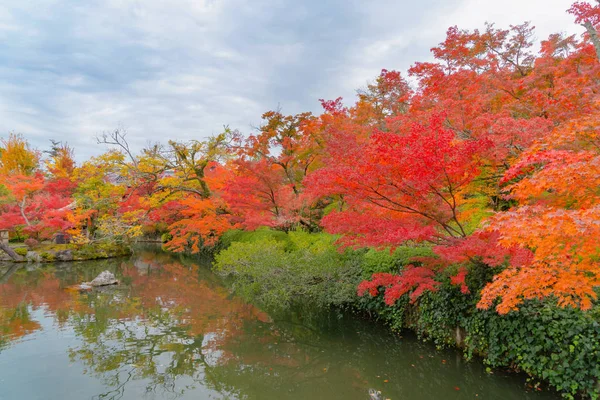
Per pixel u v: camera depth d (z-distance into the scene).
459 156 5.50
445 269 7.64
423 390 6.52
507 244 4.12
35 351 8.21
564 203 5.18
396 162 5.75
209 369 7.44
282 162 17.20
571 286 4.18
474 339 7.07
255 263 12.61
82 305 12.51
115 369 7.34
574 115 6.71
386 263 9.60
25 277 17.64
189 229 22.97
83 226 26.62
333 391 6.55
